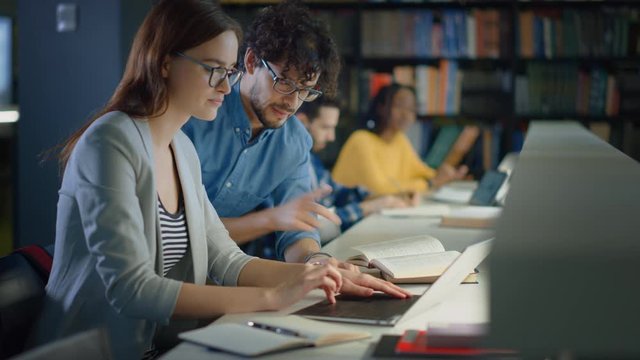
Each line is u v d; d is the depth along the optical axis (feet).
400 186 16.44
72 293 5.98
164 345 6.66
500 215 3.77
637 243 3.16
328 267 5.85
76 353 4.14
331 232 10.98
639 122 19.66
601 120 19.86
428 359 4.39
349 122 19.72
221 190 8.59
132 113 6.15
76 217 6.00
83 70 14.61
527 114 19.72
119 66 14.46
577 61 19.67
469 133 19.45
